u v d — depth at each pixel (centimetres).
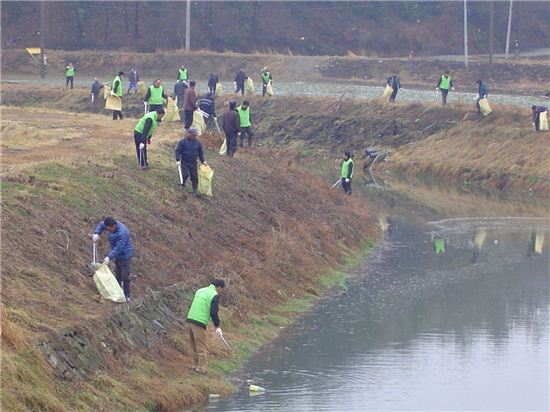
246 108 9369
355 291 6869
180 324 5025
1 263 4491
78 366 4050
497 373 5000
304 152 14125
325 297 6675
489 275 7462
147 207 6225
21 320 4053
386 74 19538
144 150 6900
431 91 16888
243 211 7275
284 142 14525
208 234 6450
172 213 6300
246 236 6838
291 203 8300
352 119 14662
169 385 4338
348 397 4538
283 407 4353
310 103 15312
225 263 6097
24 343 3853
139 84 16025
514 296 6756
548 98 15588
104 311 4534
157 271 5412
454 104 14188
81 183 6016
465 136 13325
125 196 6172
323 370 4969
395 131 14150
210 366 4812
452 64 19250
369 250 8456
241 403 4394
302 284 6712
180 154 6788
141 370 4347
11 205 5134
